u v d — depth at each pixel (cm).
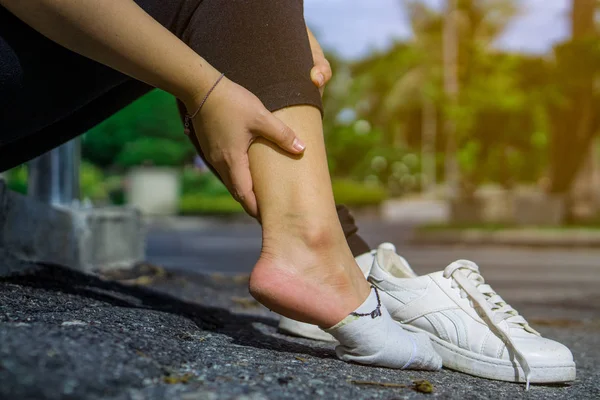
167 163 1155
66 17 71
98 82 82
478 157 1088
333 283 79
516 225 834
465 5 1262
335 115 2220
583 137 821
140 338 73
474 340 88
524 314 187
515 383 86
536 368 85
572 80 775
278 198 79
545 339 88
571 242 665
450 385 80
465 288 90
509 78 981
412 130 2366
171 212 1149
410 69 2019
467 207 973
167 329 84
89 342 66
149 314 91
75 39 73
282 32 80
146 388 60
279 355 82
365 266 105
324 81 82
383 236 802
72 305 86
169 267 199
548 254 582
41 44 78
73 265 156
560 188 852
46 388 55
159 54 75
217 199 1200
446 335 90
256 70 79
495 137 1034
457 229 768
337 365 81
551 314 188
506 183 1117
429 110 2058
